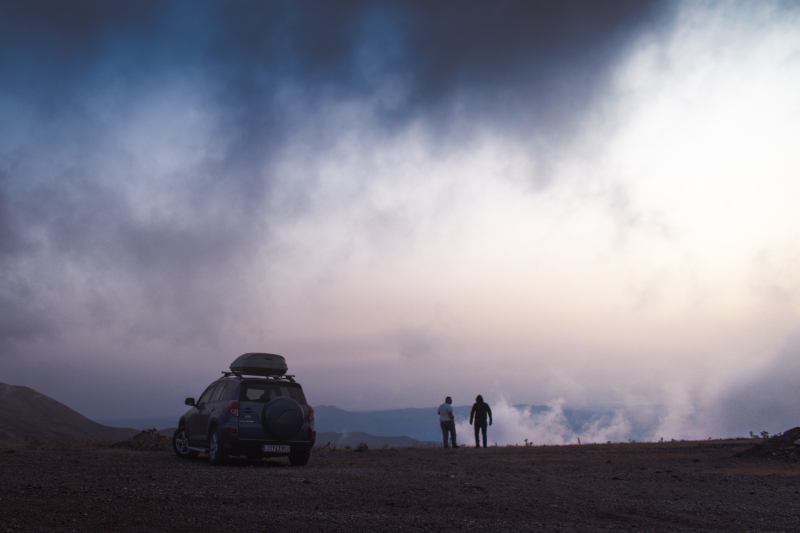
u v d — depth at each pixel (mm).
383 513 5855
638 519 5711
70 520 5246
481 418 19547
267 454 11422
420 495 7059
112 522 5203
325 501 6539
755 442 17016
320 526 5172
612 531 5121
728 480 8930
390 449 18641
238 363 12781
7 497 6449
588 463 12188
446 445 19234
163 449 16172
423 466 11469
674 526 5375
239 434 11227
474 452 16547
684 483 8570
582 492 7547
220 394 12359
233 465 11359
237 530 4973
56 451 14602
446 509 6125
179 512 5730
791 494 7398
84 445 16719
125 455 13883
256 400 11695
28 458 11852
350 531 4984
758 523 5523
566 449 17422
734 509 6277
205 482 7973
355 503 6434
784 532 5133
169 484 7688
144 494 6785
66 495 6656
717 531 5180
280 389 12109
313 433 11992
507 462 12547
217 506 6109
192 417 13211
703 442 18562
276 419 11461
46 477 8414
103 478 8344
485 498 6891
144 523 5191
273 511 5879
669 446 17422
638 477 9359
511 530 5109
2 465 10188
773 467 10836
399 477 9055
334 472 9914
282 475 9172
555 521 5566
